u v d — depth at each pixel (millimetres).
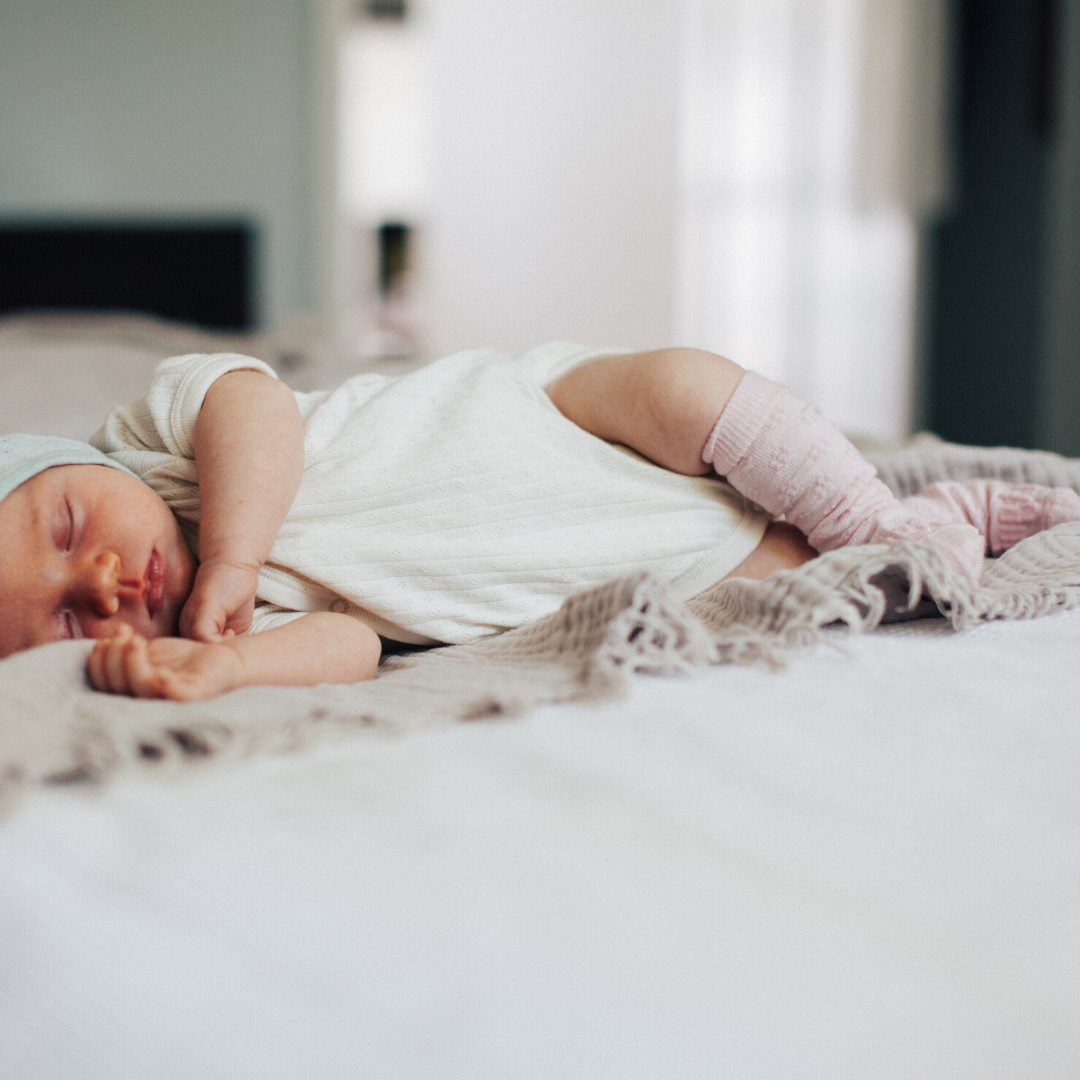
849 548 707
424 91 3629
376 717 533
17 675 548
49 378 1963
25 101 3072
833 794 440
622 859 384
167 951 338
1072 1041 320
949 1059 308
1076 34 3479
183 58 3178
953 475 1095
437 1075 297
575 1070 297
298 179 3311
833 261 4070
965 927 355
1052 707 548
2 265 3033
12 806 419
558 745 496
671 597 613
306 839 401
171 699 582
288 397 859
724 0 3898
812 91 3955
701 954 335
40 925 351
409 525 869
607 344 4012
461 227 3828
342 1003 318
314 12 3256
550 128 3879
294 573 862
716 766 467
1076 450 3592
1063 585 754
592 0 3848
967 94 4004
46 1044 319
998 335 3891
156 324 2576
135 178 3182
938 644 671
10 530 710
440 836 400
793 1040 308
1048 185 3617
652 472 924
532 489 887
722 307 4023
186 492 841
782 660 608
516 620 857
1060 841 412
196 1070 302
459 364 1001
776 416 876
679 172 3965
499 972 328
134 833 408
